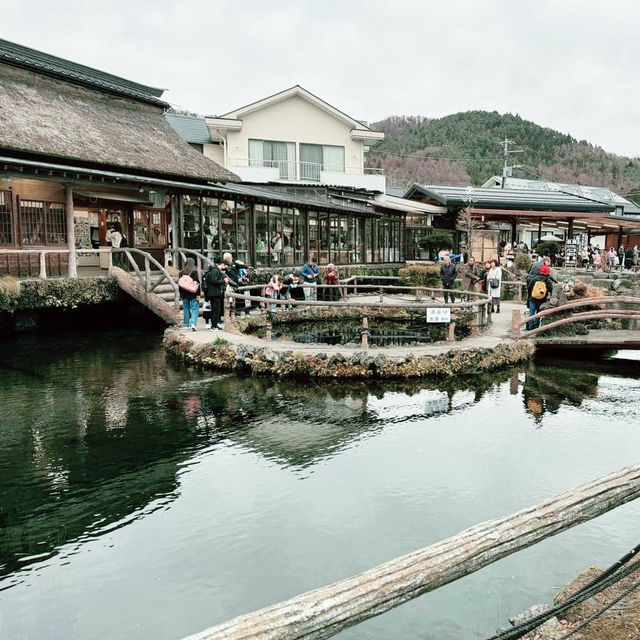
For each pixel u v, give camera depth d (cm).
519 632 210
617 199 5947
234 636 173
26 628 384
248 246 2188
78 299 1445
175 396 934
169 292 1617
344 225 2773
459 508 558
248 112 3073
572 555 468
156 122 2227
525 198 3603
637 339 1259
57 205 1623
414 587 207
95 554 475
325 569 454
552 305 1448
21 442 722
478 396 970
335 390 990
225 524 525
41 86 1814
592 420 846
